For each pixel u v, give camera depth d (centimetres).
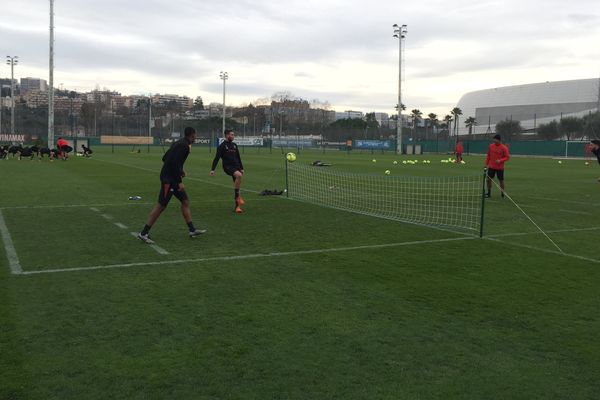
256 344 468
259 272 705
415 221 1146
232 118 11194
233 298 595
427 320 534
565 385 402
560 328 516
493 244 906
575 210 1377
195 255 798
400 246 879
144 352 448
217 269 719
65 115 9531
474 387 397
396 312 555
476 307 574
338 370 420
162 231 989
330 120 12412
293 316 539
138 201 1416
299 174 2453
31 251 811
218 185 1906
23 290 614
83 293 606
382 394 383
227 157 1254
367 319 534
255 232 991
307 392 384
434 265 753
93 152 5000
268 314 544
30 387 386
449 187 1928
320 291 624
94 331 493
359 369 423
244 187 1845
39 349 451
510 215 1264
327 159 4222
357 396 380
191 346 462
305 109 13575
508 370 426
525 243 920
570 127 7969
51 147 4244
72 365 422
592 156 5572
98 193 1594
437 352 458
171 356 441
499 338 490
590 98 10488
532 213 1312
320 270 718
